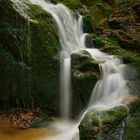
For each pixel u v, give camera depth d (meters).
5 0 8.34
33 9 8.98
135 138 6.29
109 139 5.93
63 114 8.62
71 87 8.52
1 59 8.37
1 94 8.52
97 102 8.08
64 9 10.31
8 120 8.09
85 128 6.02
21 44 8.39
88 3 13.15
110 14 13.21
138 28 11.70
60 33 9.44
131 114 6.86
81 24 10.73
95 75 8.30
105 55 9.58
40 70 8.54
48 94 8.56
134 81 8.47
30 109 8.54
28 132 7.57
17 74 8.40
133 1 13.50
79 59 8.51
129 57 9.53
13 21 8.38
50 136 7.40
